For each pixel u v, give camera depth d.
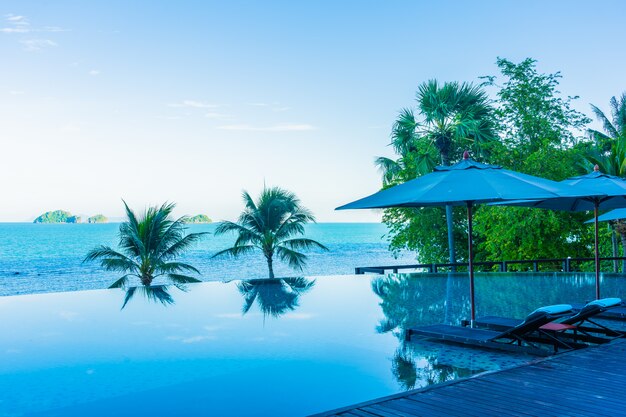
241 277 64.56
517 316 8.16
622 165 17.42
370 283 13.30
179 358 5.97
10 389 4.89
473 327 6.82
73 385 4.99
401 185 6.68
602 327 6.40
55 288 55.00
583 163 18.64
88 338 7.14
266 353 6.13
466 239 23.61
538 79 19.53
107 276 65.19
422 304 9.70
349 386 4.80
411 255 96.00
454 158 23.28
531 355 5.66
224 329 7.66
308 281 14.06
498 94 19.98
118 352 6.30
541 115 19.56
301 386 4.85
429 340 6.62
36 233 175.12
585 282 12.08
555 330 5.81
